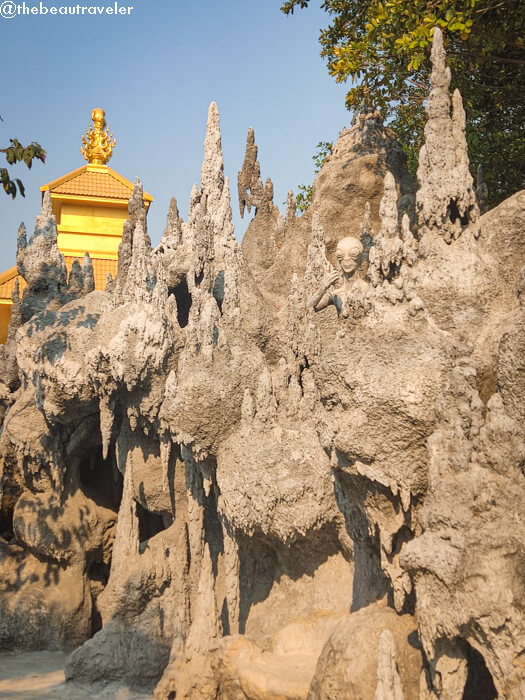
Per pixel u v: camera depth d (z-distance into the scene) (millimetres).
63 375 20594
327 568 16234
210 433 16922
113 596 19703
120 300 20578
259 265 25250
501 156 22984
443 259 11828
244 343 18625
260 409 16359
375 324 11773
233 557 16688
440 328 11586
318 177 22547
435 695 10250
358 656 11195
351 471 11805
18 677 19578
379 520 11906
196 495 18547
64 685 18984
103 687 18719
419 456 11148
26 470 22641
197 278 20469
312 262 17922
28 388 23078
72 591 22203
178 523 20719
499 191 23406
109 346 19219
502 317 11227
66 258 35000
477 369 10836
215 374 17125
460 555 9625
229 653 14625
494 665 9406
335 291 13547
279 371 17234
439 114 12398
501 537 9539
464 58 20531
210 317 17625
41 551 22234
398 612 11711
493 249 11938
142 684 18891
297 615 16000
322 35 22922
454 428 10258
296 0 22328
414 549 10031
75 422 22609
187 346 17766
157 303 19328
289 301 17672
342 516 15500
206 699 14992
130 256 23156
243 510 15797
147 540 20859
